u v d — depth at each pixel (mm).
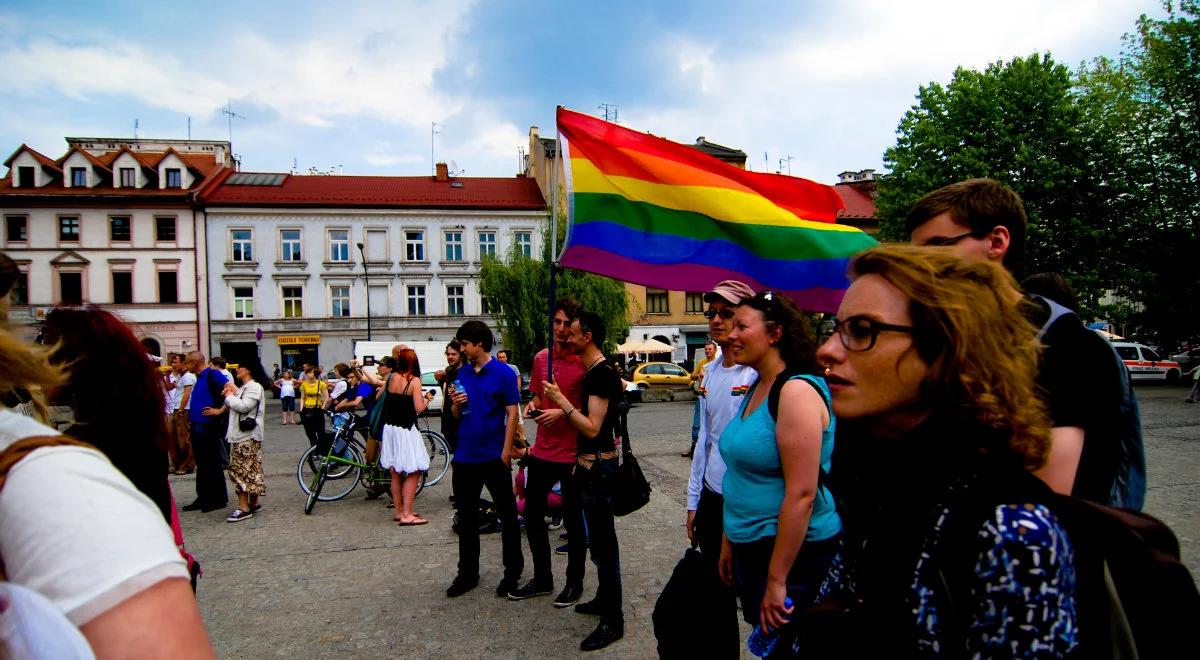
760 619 2055
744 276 3922
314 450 7641
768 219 3885
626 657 3271
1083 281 20219
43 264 32688
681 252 3930
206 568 4922
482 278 28484
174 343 33094
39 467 762
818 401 2002
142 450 2008
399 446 6230
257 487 6652
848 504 1043
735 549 2311
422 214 34781
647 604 3936
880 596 916
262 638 3617
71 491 753
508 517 4137
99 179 34125
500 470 4125
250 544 5605
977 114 21031
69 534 727
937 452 908
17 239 32656
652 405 21250
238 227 33531
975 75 21453
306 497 7598
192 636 771
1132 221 21266
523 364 28078
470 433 4156
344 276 34156
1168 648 802
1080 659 807
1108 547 838
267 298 33656
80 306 2002
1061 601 796
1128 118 21609
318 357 33969
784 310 2271
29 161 33469
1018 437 875
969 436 883
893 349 923
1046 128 20281
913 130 22047
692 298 37000
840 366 986
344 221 34281
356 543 5555
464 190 37531
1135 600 816
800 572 2086
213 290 33312
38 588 717
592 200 3961
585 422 3434
